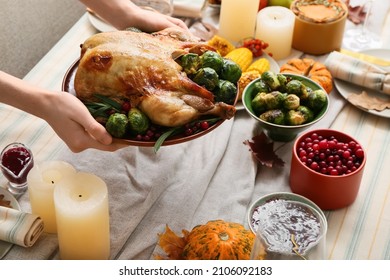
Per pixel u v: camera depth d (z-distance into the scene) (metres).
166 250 1.08
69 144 1.12
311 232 0.97
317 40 1.48
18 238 1.08
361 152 1.17
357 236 1.15
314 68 1.40
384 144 1.31
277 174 1.25
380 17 1.62
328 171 1.16
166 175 1.21
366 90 1.40
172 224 1.15
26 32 1.84
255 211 1.13
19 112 1.34
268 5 1.58
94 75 1.10
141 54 1.10
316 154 1.18
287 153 1.28
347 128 1.34
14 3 1.80
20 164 1.19
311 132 1.21
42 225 1.10
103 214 1.05
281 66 1.47
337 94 1.41
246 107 1.26
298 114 1.24
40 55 1.90
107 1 1.28
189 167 1.25
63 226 1.05
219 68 1.14
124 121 1.07
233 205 1.17
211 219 1.16
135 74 1.09
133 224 1.14
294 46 1.52
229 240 1.04
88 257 1.08
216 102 1.12
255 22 1.52
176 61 1.14
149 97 1.07
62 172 1.12
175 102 1.07
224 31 1.52
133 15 1.28
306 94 1.26
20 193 1.19
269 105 1.25
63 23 1.94
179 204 1.18
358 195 1.21
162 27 1.27
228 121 1.33
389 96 1.39
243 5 1.47
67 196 1.05
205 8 1.58
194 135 1.08
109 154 1.25
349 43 1.55
